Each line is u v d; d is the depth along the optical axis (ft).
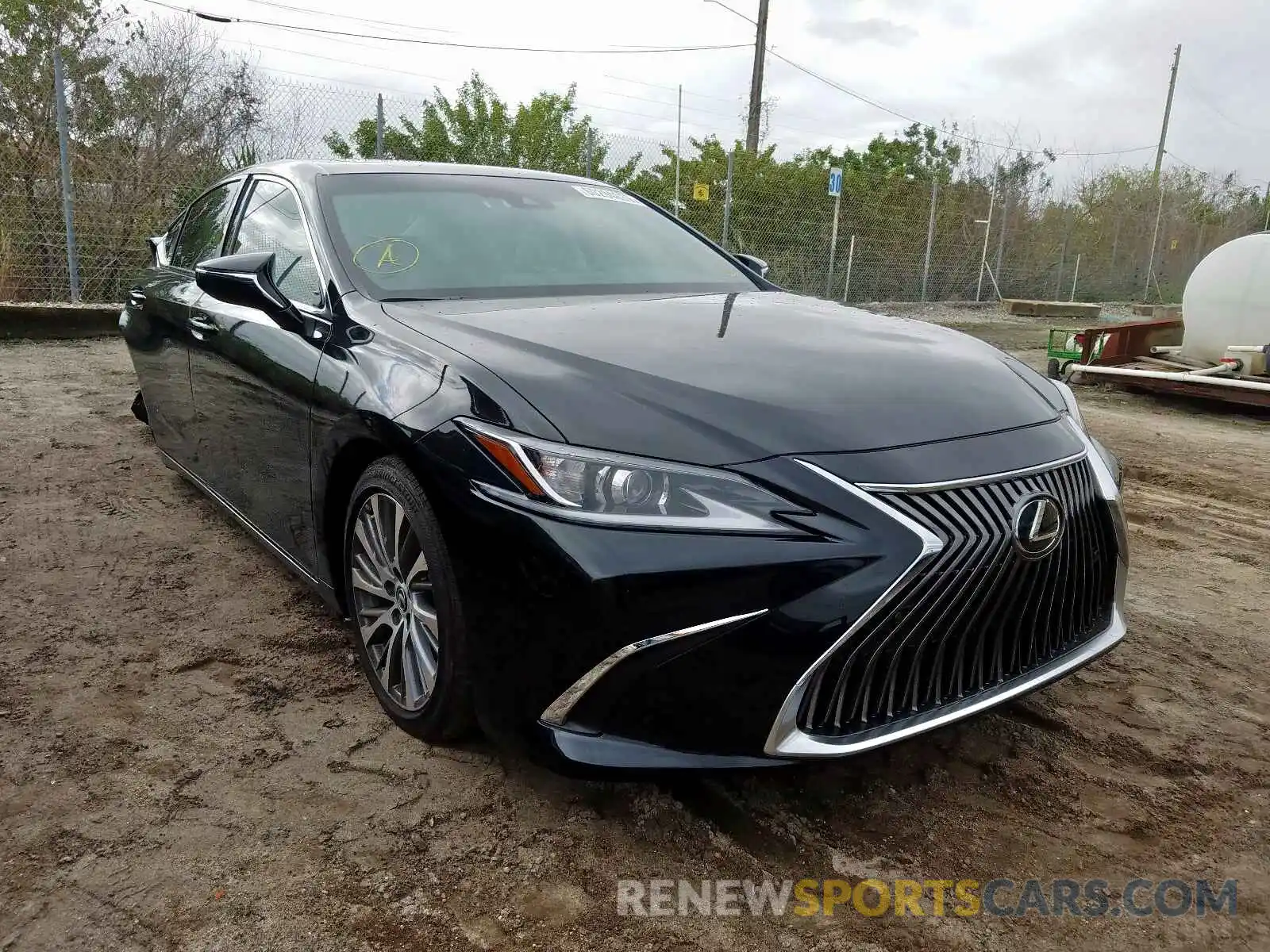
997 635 6.87
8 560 11.59
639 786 7.50
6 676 8.86
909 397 7.16
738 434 6.44
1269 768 8.22
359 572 8.49
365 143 34.91
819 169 50.85
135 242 30.91
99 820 6.89
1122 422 25.46
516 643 6.53
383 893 6.29
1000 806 7.54
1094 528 7.55
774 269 47.03
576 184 12.60
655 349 7.56
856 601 6.09
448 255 9.92
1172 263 71.67
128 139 30.40
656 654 6.14
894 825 7.23
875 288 52.90
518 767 7.68
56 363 25.00
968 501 6.52
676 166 43.32
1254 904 6.52
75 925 5.91
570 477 6.32
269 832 6.83
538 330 7.97
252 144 32.01
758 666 6.11
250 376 10.12
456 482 6.79
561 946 5.92
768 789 7.59
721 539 6.10
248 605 10.59
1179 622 11.45
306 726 8.23
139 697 8.61
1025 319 55.11
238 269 9.36
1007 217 60.08
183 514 13.51
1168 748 8.48
